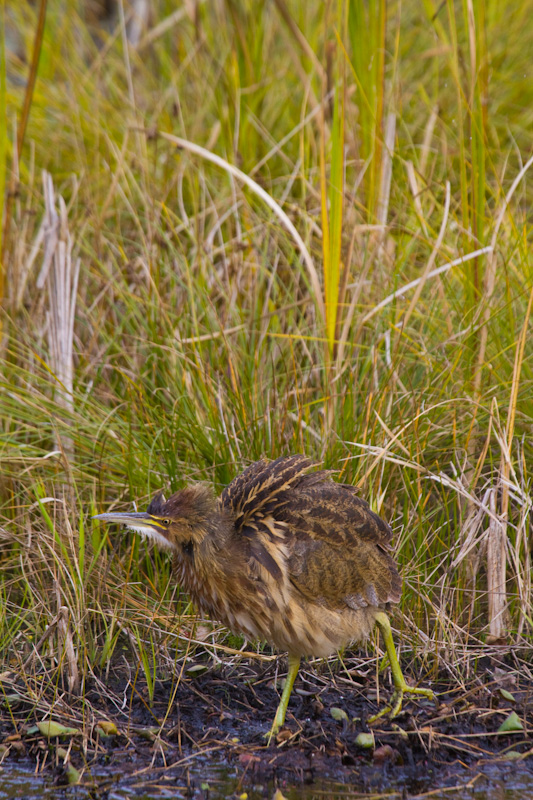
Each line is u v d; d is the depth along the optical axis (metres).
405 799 6.21
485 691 7.52
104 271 11.02
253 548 6.93
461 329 9.62
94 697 7.39
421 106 13.36
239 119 12.23
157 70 14.96
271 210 11.52
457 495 8.57
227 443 9.05
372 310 9.57
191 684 7.64
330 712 7.25
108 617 8.17
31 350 10.38
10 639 7.97
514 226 10.00
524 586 8.23
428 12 13.23
